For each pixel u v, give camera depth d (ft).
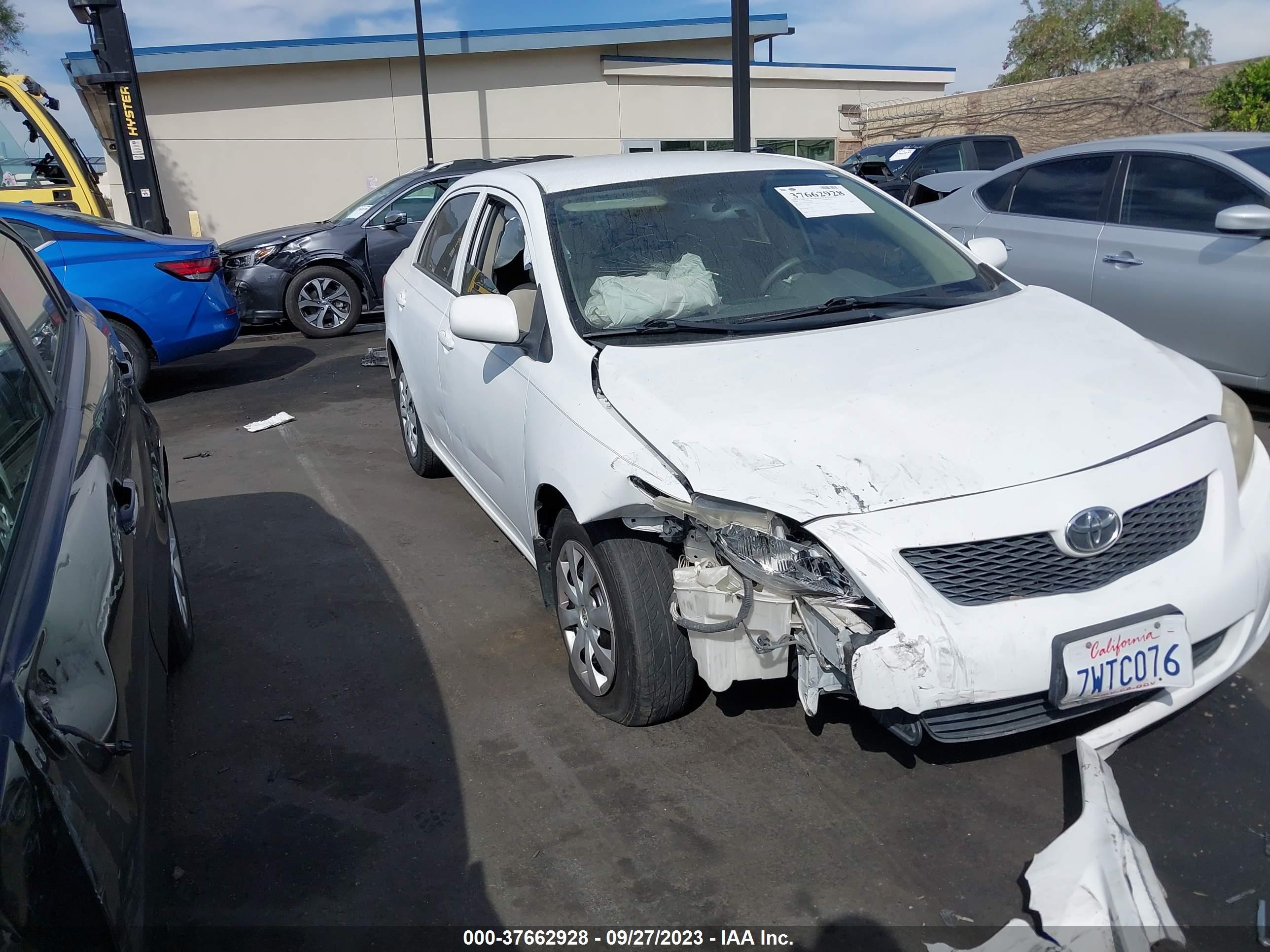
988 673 7.75
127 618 6.77
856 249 12.53
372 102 74.13
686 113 79.05
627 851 8.68
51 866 4.61
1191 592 8.29
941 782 9.30
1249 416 9.77
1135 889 7.71
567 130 77.36
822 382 9.40
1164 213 19.38
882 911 7.84
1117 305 19.98
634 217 12.30
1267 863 8.06
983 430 8.54
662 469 8.75
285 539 16.52
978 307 11.50
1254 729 9.82
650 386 9.62
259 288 34.71
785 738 10.11
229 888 8.48
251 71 71.82
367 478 19.57
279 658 12.42
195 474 20.57
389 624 13.20
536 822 9.11
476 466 14.08
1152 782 9.10
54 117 35.86
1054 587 8.04
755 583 8.50
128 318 25.75
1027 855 8.32
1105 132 72.18
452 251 15.75
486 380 12.64
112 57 41.86
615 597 9.75
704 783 9.50
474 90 75.25
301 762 10.25
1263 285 17.43
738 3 28.04
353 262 35.68
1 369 7.30
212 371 31.14
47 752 4.84
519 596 13.87
